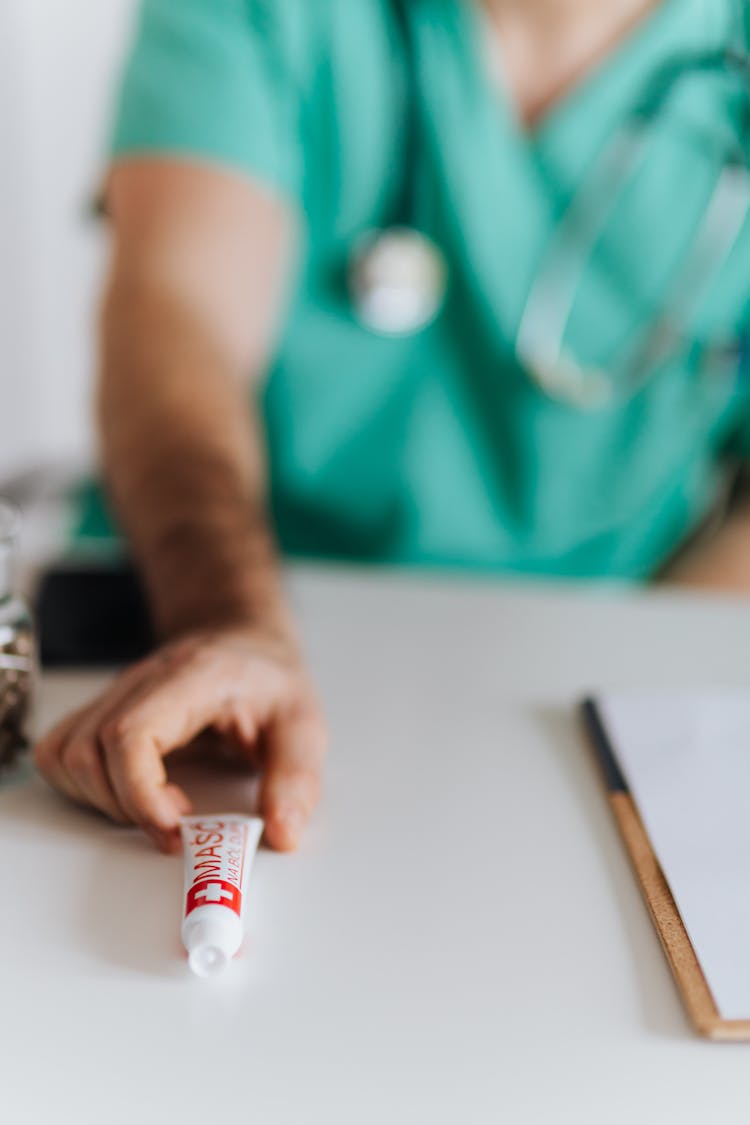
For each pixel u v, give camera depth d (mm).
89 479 996
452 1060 333
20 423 1715
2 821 457
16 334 1672
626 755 509
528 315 922
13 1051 331
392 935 390
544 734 547
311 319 944
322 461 960
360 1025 347
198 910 369
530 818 470
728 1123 313
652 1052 339
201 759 506
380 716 556
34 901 403
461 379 946
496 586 736
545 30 893
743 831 449
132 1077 323
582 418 943
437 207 924
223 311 838
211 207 859
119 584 675
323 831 454
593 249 914
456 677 605
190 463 688
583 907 410
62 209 1672
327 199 932
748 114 882
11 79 1566
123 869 425
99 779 441
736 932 385
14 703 470
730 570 982
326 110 909
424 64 898
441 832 457
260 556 622
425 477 951
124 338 782
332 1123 309
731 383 950
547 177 912
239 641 508
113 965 371
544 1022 350
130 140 875
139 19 928
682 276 914
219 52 881
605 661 634
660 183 901
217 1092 319
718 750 516
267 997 357
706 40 882
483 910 407
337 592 712
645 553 1012
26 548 978
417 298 913
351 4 888
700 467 1013
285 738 471
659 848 436
